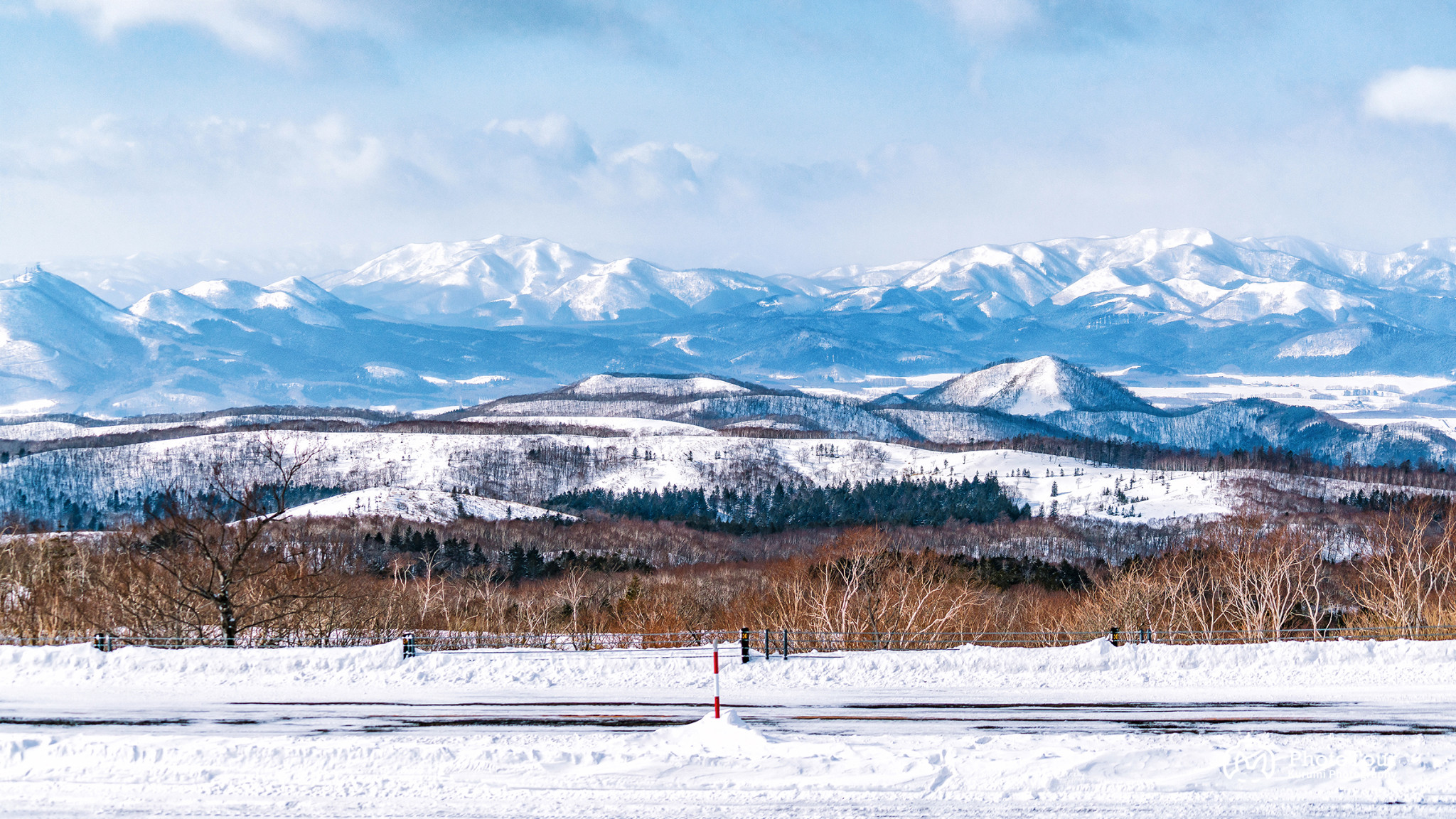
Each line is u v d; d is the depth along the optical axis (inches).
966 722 954.1
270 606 1646.2
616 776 780.0
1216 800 734.5
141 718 982.4
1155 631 1581.0
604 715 988.6
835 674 1155.9
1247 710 996.6
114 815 721.6
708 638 1914.4
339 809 727.1
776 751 823.7
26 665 1179.3
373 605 2092.8
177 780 778.8
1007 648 1221.1
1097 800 736.3
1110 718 968.3
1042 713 988.6
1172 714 980.6
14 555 2208.4
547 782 770.8
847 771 783.7
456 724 956.0
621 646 1863.9
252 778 781.3
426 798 745.0
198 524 1525.6
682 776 778.8
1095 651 1187.3
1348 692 1061.8
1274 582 2048.5
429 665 1179.3
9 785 770.8
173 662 1180.5
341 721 970.1
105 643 1286.9
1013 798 739.4
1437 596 1903.3
